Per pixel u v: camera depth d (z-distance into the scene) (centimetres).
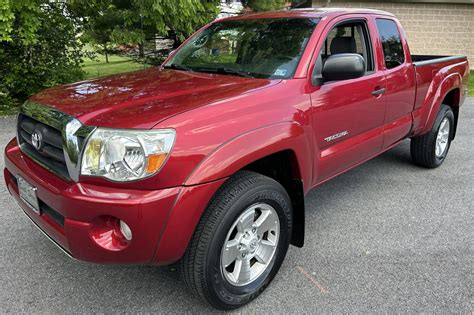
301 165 276
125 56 1109
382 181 470
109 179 205
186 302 262
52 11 891
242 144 231
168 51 1099
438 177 484
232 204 231
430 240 339
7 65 839
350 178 479
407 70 406
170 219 209
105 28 980
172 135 209
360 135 353
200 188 213
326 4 1383
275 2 1187
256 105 249
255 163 271
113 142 203
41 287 273
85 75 1019
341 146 329
